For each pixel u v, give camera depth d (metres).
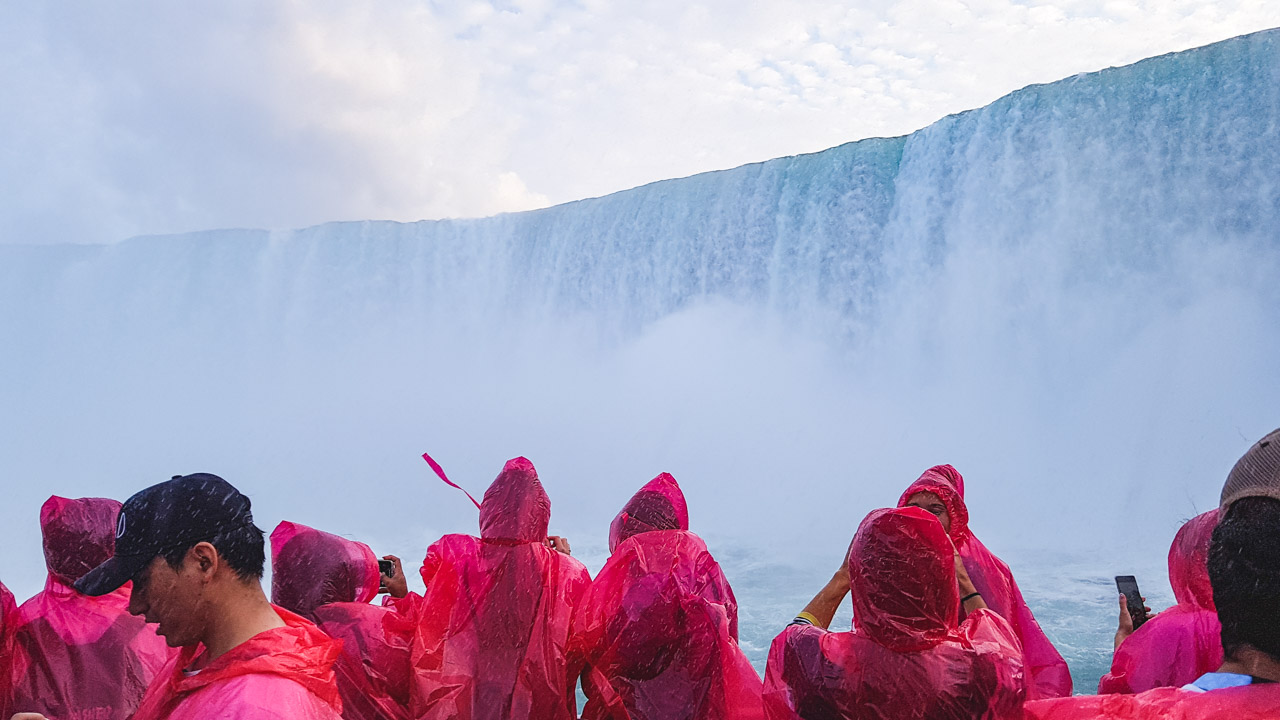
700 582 2.67
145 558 1.38
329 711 1.38
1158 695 1.34
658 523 2.84
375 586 2.88
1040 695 2.69
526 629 2.59
